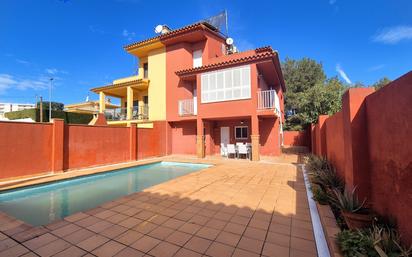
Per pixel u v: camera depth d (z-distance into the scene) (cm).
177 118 1577
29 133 870
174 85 1625
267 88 1747
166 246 329
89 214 458
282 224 403
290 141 2525
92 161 1121
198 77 1385
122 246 331
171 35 1581
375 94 353
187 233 371
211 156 1468
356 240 272
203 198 562
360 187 389
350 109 407
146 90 1880
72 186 845
